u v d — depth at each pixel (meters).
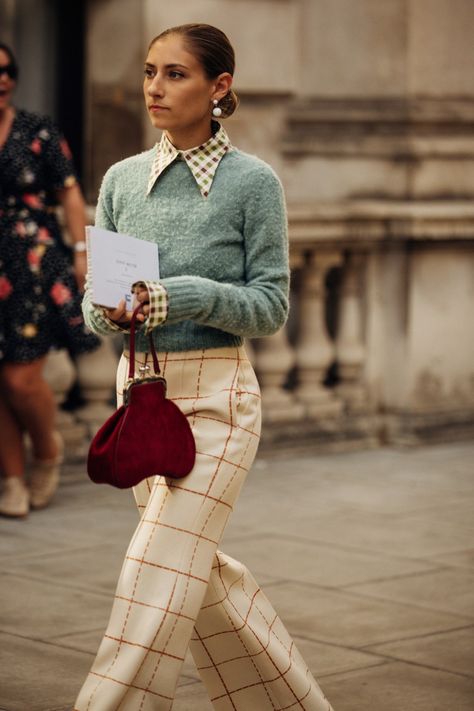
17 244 8.16
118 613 4.14
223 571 4.39
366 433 11.35
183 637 4.13
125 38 10.97
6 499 8.57
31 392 8.36
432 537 8.29
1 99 8.06
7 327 8.20
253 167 4.35
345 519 8.75
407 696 5.47
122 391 4.41
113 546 7.95
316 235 10.87
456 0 11.70
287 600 6.85
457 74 11.73
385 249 11.45
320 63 11.76
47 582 7.10
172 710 5.24
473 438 11.77
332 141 11.71
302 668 4.49
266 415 10.87
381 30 11.56
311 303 11.20
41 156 8.17
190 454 4.20
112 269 4.16
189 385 4.32
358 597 6.92
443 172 11.60
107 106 11.08
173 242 4.32
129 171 4.44
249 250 4.35
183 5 11.05
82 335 8.30
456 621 6.54
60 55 11.30
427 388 11.54
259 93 11.59
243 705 4.49
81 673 5.68
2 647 5.99
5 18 11.11
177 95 4.30
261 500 9.29
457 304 11.70
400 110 11.51
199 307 4.14
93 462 4.18
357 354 11.38
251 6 11.45
